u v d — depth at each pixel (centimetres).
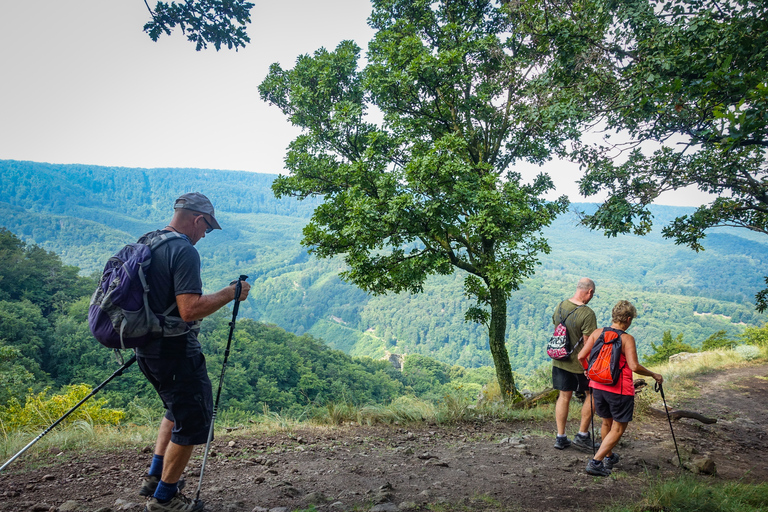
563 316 525
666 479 399
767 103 286
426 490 350
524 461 471
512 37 1015
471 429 687
